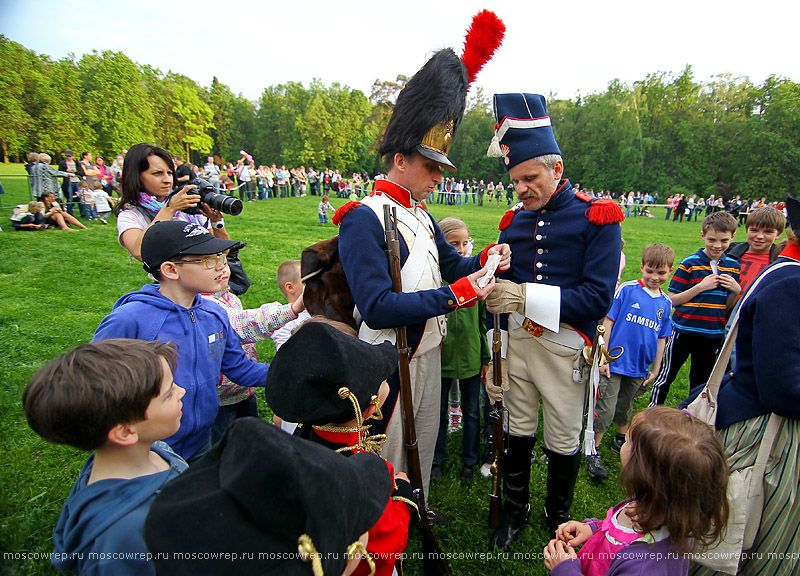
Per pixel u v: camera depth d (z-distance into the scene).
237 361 2.19
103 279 6.97
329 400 1.45
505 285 2.18
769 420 1.70
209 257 1.91
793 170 45.38
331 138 57.12
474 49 2.09
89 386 1.20
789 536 1.71
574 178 53.50
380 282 1.87
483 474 3.17
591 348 2.29
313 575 0.84
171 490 0.91
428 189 2.12
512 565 2.36
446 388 3.05
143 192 2.71
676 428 1.36
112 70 44.62
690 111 53.84
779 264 1.73
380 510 1.08
